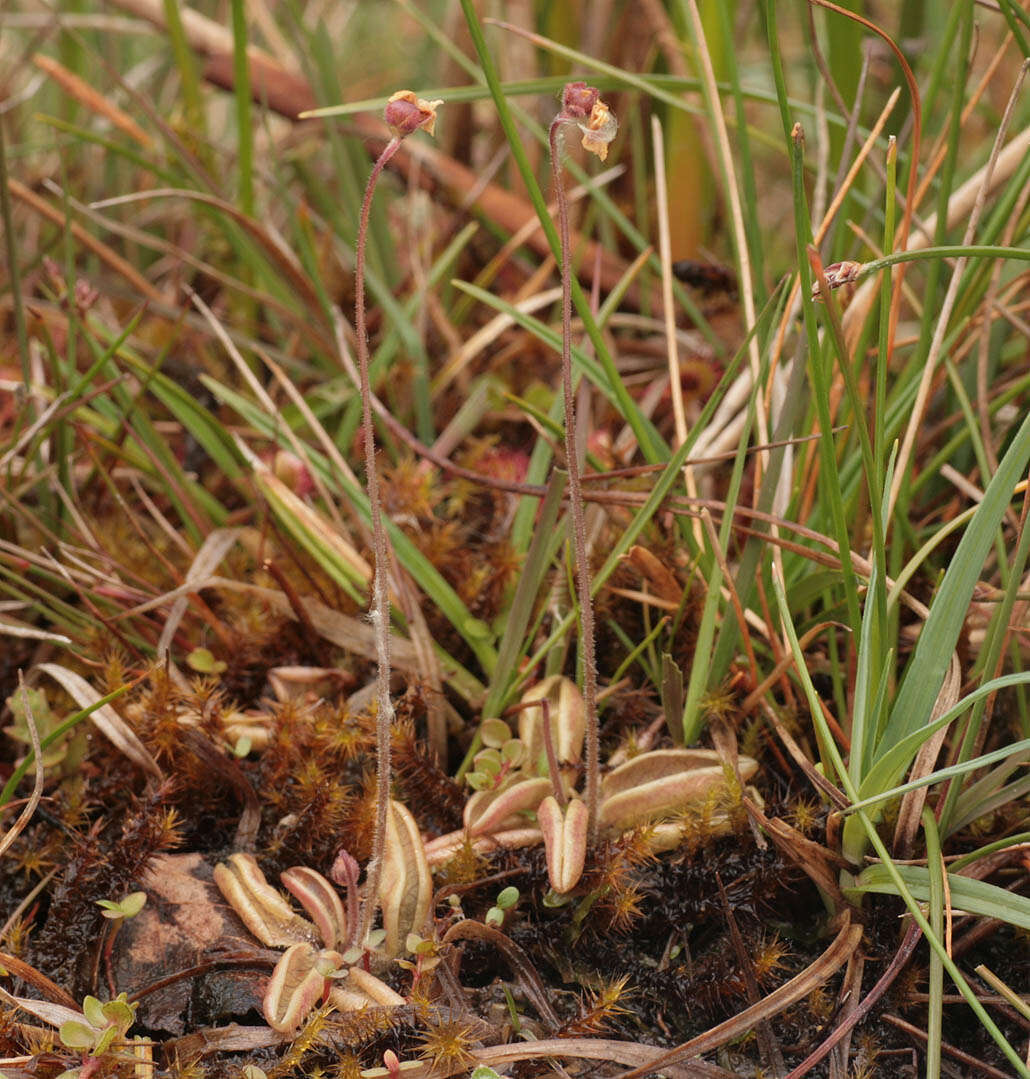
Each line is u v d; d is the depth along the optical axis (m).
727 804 0.33
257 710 0.36
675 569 0.36
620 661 0.36
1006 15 0.33
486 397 0.39
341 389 0.40
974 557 0.31
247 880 0.33
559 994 0.33
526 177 0.33
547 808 0.33
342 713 0.34
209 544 0.37
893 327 0.34
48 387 0.39
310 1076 0.31
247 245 0.40
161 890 0.33
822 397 0.32
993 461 0.35
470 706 0.36
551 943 0.33
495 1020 0.32
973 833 0.33
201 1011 0.32
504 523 0.38
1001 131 0.33
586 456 0.36
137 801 0.33
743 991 0.33
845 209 0.37
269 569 0.35
